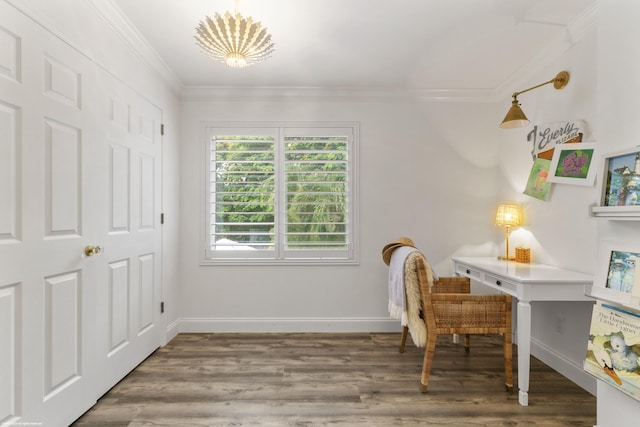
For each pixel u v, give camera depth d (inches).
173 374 88.8
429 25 84.0
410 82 118.0
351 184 123.6
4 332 52.6
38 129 58.2
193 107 123.2
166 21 81.4
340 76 113.3
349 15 79.5
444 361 97.8
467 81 117.0
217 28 63.4
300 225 123.4
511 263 101.6
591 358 57.7
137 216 92.2
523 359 74.7
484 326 80.9
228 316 123.0
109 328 79.5
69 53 65.3
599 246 60.0
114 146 81.0
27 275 56.1
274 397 77.9
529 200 105.1
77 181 67.9
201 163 123.0
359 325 123.1
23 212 55.4
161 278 107.3
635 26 54.3
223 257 123.2
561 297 75.0
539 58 98.3
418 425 67.7
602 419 59.9
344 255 123.4
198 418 69.6
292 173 123.0
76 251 67.4
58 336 62.8
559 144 89.9
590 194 80.9
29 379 56.3
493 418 70.1
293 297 123.3
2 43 51.7
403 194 124.3
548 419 69.9
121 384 83.3
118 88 82.5
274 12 78.1
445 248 124.0
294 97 123.3
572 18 80.9
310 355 101.7
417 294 83.0
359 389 81.7
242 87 121.0
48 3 59.9
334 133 123.7
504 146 119.6
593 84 80.1
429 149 124.4
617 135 57.3
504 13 79.1
